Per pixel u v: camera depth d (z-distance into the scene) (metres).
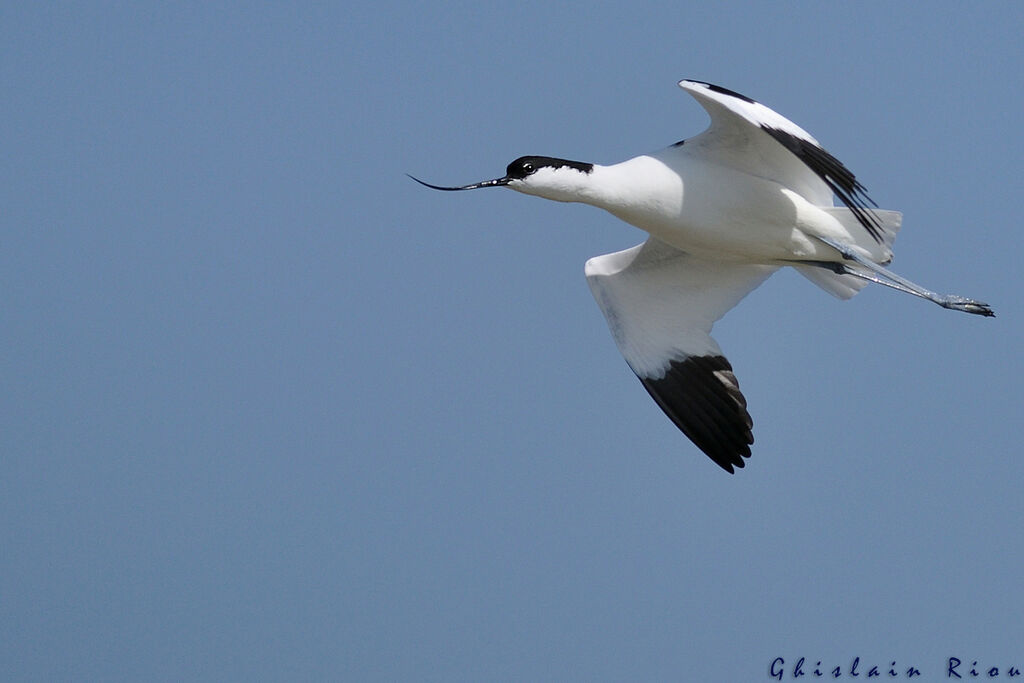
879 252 12.69
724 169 12.34
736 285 13.85
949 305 12.75
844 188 10.89
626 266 13.80
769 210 12.41
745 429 13.79
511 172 12.49
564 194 12.44
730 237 12.64
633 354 13.91
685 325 13.90
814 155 10.98
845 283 13.37
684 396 13.81
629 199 12.34
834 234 12.59
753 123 10.93
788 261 13.15
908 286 12.90
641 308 13.96
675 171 12.29
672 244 13.02
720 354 13.83
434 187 12.52
